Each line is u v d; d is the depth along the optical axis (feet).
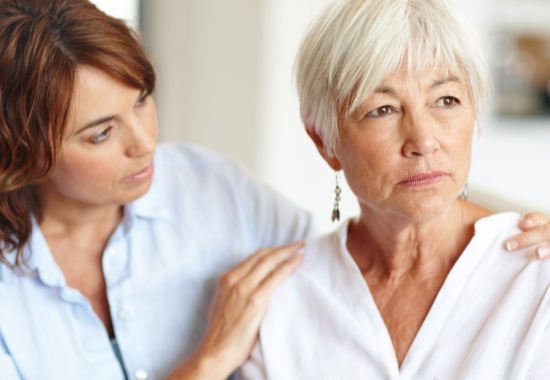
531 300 2.67
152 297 3.95
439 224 3.00
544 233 2.82
